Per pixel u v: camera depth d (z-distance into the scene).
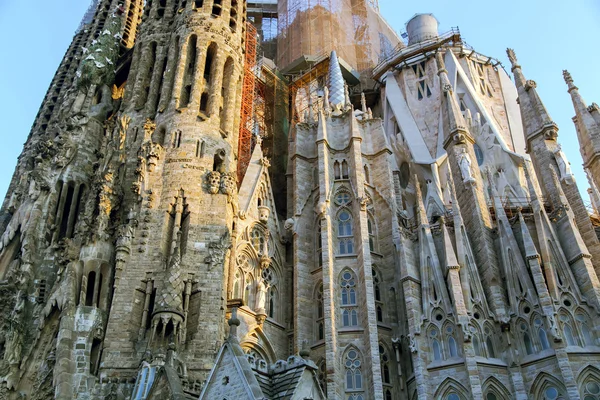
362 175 47.09
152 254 38.53
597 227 44.41
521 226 40.91
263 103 61.75
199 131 45.19
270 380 25.61
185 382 31.73
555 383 35.09
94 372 34.28
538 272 38.44
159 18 56.53
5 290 41.97
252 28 64.88
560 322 36.94
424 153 56.78
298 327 42.03
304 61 66.62
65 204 48.47
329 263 42.34
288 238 48.94
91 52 58.62
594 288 37.75
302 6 72.44
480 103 58.56
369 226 46.38
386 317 42.06
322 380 39.75
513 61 53.41
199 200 41.38
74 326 35.22
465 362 35.84
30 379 36.16
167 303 35.44
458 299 38.03
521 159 52.56
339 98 57.16
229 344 25.41
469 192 44.94
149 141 43.78
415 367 37.03
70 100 60.38
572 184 44.50
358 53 72.12
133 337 35.25
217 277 37.94
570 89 53.84
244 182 48.72
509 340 37.72
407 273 40.41
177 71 49.19
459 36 63.84
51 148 50.97
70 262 39.06
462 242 40.91
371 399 36.97
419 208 43.38
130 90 52.19
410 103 62.25
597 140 49.94
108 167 44.16
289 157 52.91
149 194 41.03
